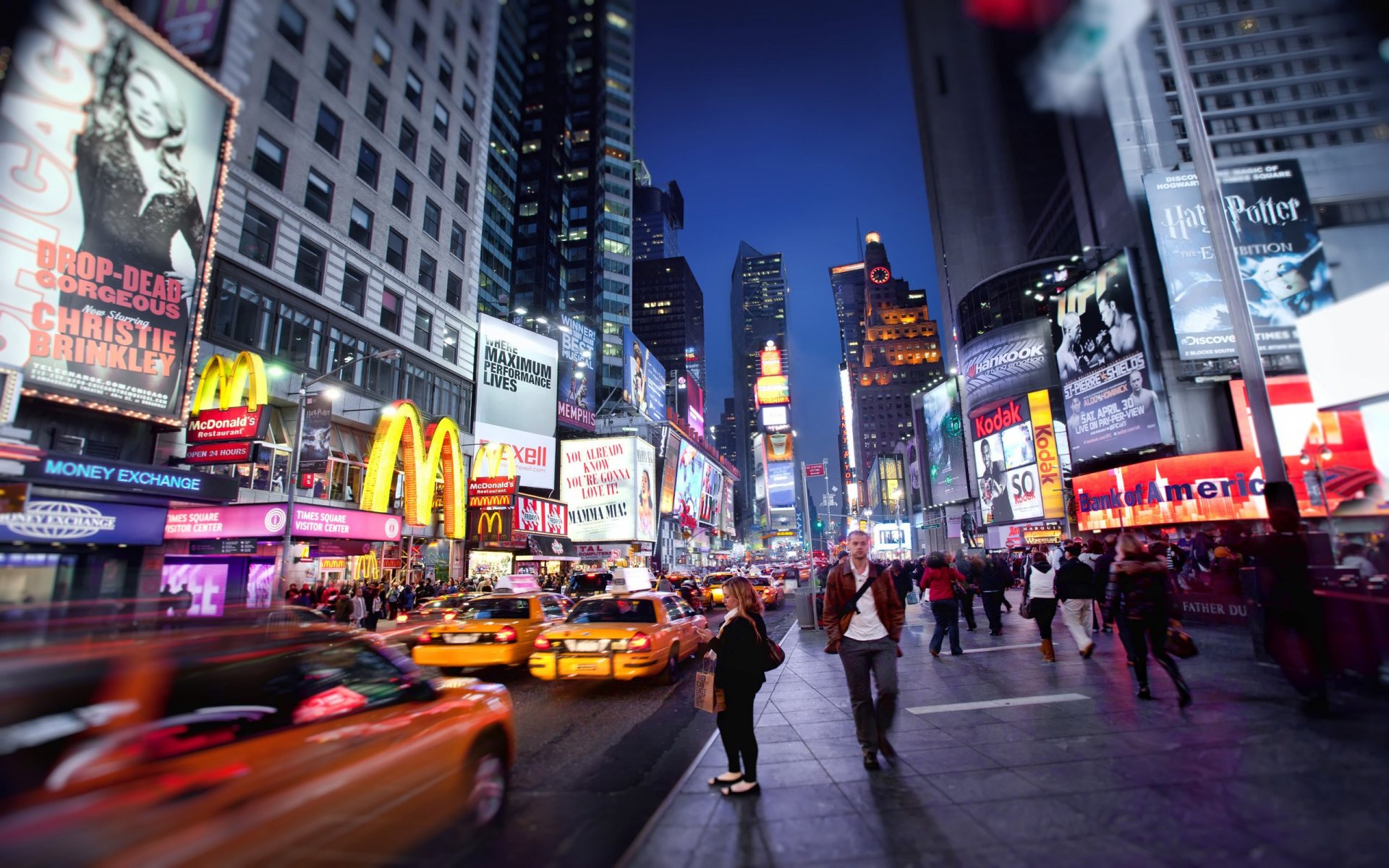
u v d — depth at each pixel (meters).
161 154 16.25
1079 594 10.21
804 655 12.96
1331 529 8.74
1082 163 52.84
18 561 14.20
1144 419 37.91
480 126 38.66
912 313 178.62
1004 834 3.79
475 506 32.28
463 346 36.56
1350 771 4.34
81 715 2.59
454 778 3.97
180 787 2.48
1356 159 34.62
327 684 3.68
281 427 24.20
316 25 26.12
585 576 25.89
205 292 17.47
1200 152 8.89
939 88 90.88
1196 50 46.03
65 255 14.57
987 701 7.51
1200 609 13.21
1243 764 4.66
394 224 30.77
